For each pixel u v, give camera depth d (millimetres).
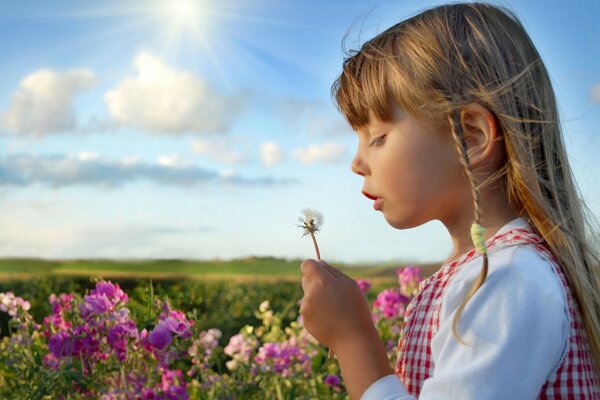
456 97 824
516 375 722
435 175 835
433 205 847
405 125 845
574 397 775
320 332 868
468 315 750
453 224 865
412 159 840
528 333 735
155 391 1445
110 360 1469
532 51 899
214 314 3113
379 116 862
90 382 1427
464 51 847
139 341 1470
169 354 1490
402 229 869
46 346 1540
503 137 832
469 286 781
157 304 1503
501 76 846
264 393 2014
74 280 2662
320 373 2172
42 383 1401
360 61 896
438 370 756
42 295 2191
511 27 894
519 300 746
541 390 773
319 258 927
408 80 840
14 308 1638
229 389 1863
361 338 853
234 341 2158
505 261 772
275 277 4242
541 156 868
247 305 3535
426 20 885
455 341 752
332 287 875
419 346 853
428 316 853
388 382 818
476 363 729
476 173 835
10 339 1609
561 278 798
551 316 747
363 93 874
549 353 739
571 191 890
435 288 859
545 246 827
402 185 846
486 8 901
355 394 830
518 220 838
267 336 2445
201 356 1810
